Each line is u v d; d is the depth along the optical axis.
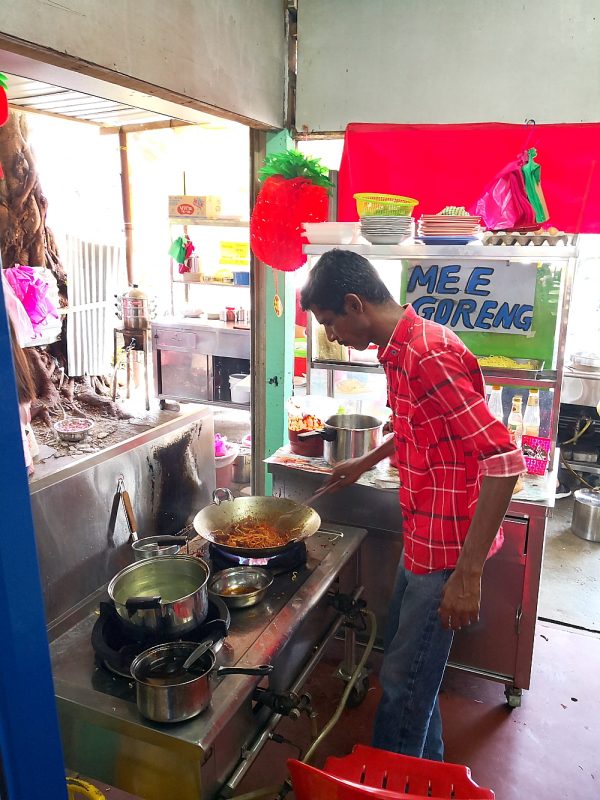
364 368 2.61
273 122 2.72
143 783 1.32
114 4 1.72
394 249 2.26
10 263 2.53
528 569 2.15
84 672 1.44
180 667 1.35
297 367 3.30
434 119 2.61
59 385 2.77
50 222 3.70
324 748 2.11
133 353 3.12
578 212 2.50
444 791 1.49
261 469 3.18
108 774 1.36
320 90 2.75
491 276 2.31
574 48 2.38
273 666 1.46
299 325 3.25
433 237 2.24
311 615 1.75
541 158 2.49
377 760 1.57
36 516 2.03
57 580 2.14
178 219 4.12
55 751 0.88
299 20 2.71
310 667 1.71
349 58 2.67
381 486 2.29
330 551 1.99
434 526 1.62
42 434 2.50
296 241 2.46
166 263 4.60
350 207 2.79
